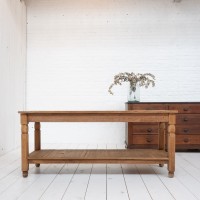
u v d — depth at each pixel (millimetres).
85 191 2623
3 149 4539
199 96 5566
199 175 3244
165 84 5582
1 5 4516
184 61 5582
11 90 4918
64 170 3480
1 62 4492
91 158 3127
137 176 3191
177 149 4941
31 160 3150
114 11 5656
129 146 4781
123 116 3115
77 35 5660
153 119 3111
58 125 5691
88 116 3119
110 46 5641
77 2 5688
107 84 5637
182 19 5598
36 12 5699
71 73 5660
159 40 5602
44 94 5676
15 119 5109
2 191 2629
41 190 2654
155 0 5633
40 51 5676
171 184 2867
